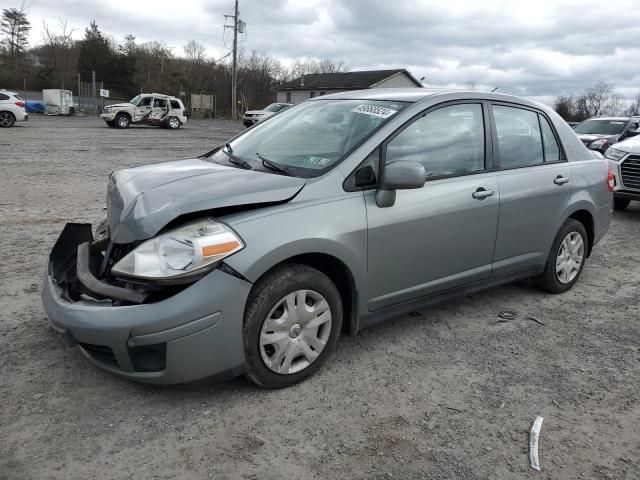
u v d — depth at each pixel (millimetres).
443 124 3846
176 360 2758
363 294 3412
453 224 3777
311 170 3363
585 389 3342
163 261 2744
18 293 4434
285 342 3104
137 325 2686
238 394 3121
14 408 2898
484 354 3750
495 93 4312
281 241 2947
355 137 3531
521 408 3111
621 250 6738
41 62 63156
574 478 2555
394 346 3812
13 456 2541
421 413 3023
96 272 3104
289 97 67938
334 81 64375
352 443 2742
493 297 4855
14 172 11258
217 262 2789
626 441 2842
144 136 23875
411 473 2545
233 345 2881
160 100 30828
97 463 2523
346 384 3283
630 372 3576
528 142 4469
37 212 7590
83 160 13844
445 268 3844
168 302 2717
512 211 4180
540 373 3521
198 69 68250
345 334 3543
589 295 5000
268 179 3221
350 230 3232
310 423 2887
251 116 33656
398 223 3459
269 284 2990
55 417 2842
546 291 4965
